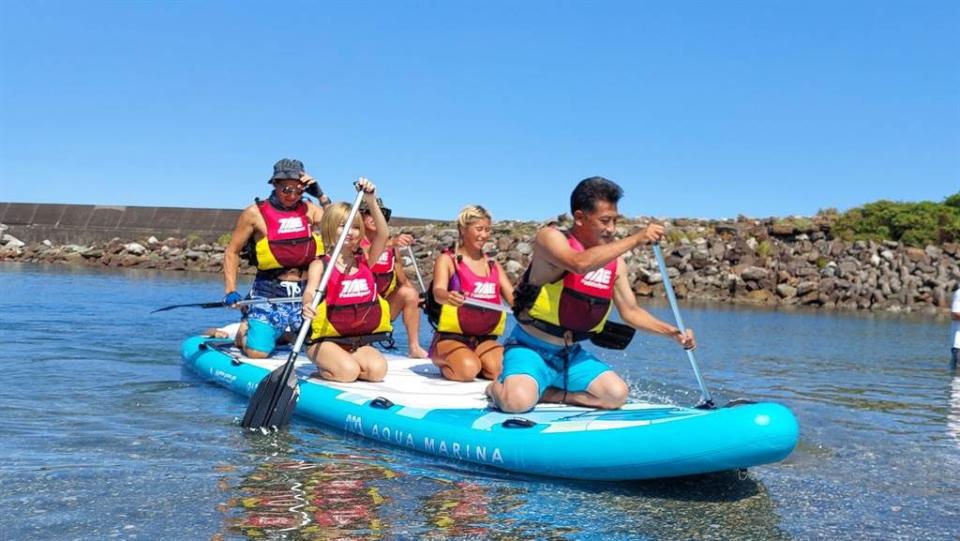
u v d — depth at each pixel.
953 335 8.95
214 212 37.22
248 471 4.12
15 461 4.17
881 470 4.41
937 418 5.94
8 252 34.28
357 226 6.02
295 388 5.26
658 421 3.92
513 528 3.38
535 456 4.09
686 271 23.36
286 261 7.15
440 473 4.16
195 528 3.29
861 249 23.53
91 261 32.91
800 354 10.02
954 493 4.02
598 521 3.49
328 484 3.93
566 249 4.59
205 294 18.06
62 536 3.17
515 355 4.90
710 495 3.88
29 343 8.94
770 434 3.58
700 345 10.84
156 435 4.86
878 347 11.09
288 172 7.08
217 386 6.64
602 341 5.18
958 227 23.88
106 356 8.15
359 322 6.01
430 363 7.10
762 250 24.44
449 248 6.32
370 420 4.93
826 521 3.56
